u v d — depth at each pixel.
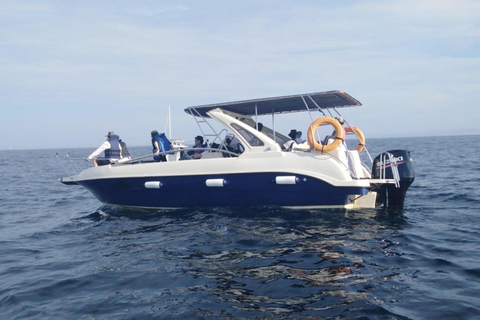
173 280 5.09
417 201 10.30
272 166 8.05
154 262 5.84
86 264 6.00
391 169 8.27
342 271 5.18
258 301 4.36
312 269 5.27
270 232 7.02
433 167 20.55
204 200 8.76
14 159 60.16
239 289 4.70
